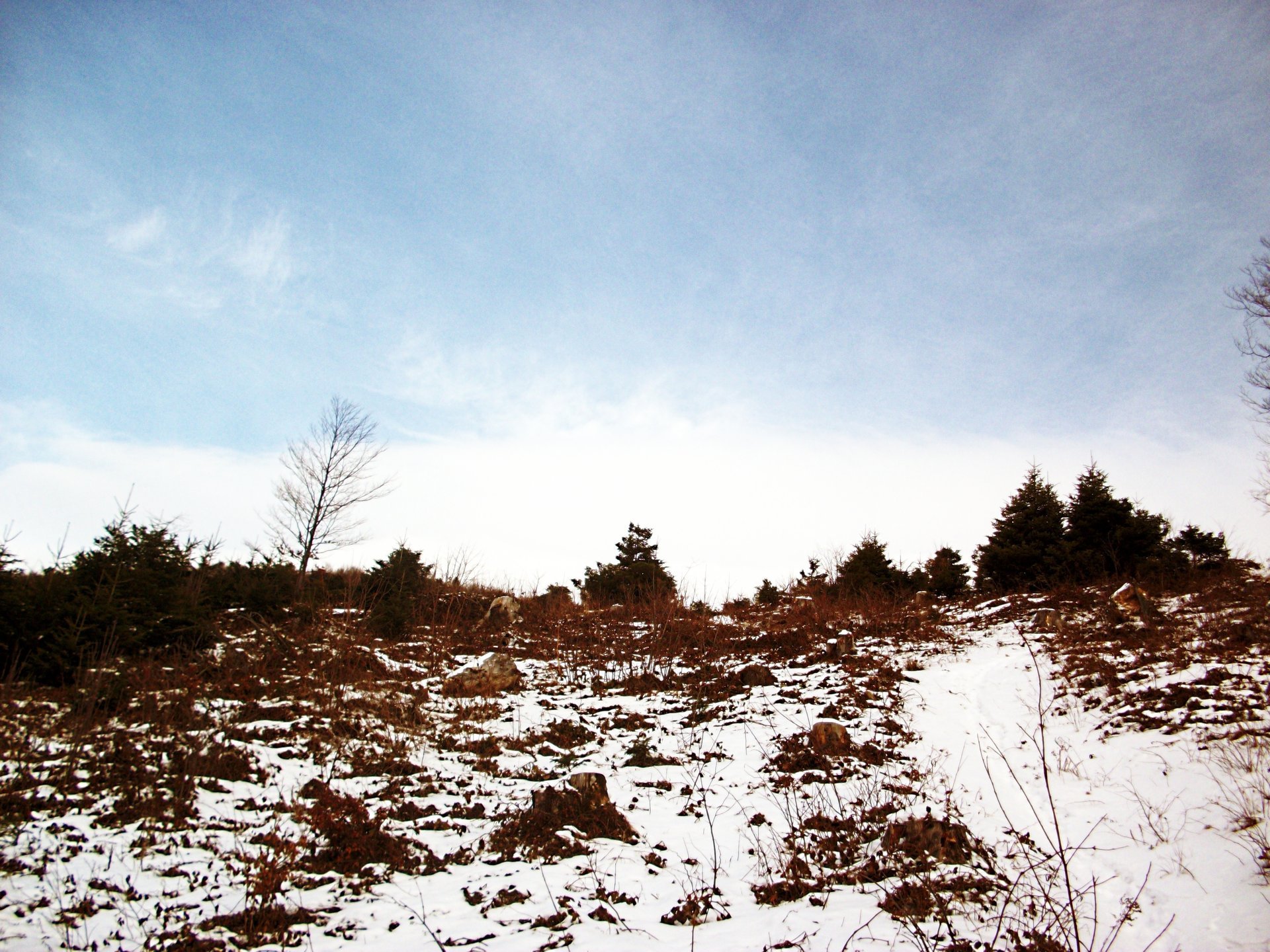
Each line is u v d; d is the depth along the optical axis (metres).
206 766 9.66
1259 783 7.70
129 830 7.62
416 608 22.03
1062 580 24.61
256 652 15.67
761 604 30.23
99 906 6.00
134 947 5.50
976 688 14.44
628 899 7.20
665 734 13.92
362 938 6.11
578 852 8.48
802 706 14.57
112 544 14.16
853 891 7.23
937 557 30.73
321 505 26.86
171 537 15.83
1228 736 8.98
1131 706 10.99
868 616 23.00
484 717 14.63
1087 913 6.27
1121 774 9.01
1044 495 27.88
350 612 19.59
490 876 7.72
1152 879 6.61
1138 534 24.09
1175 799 7.98
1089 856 7.34
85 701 10.73
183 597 14.84
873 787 10.20
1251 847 6.62
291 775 10.20
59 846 7.00
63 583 12.57
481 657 19.39
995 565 26.98
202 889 6.66
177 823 7.93
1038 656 15.67
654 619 22.72
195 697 12.43
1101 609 18.44
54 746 9.59
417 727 13.34
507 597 24.12
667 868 8.16
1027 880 7.08
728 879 7.88
